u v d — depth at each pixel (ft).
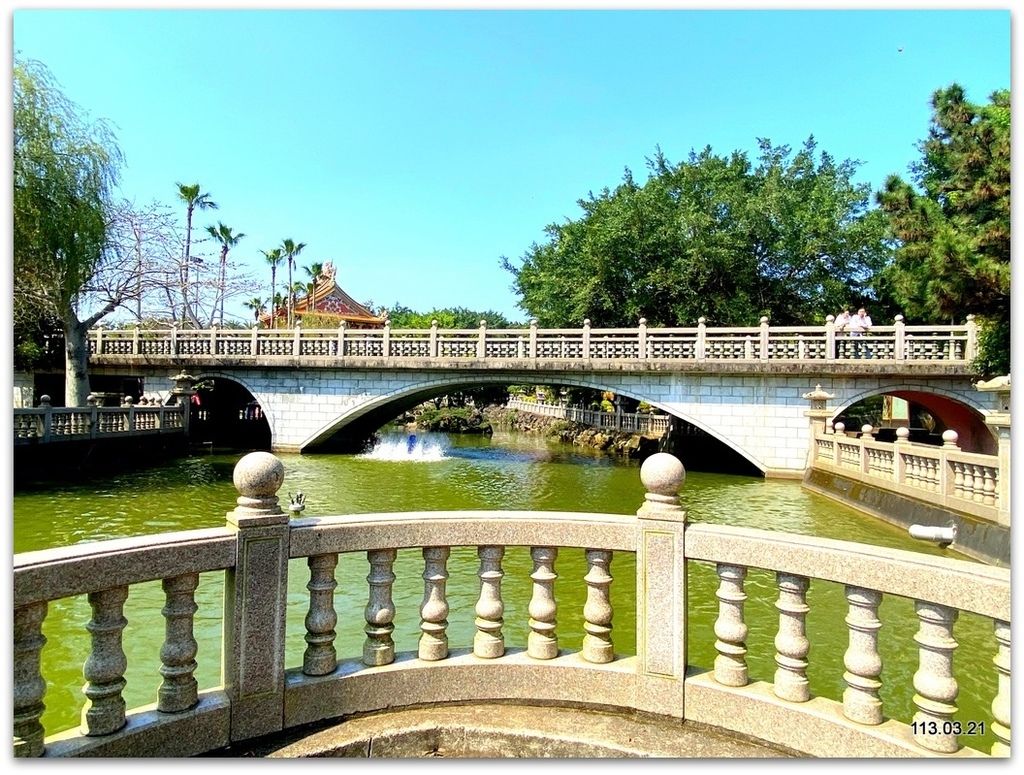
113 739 8.40
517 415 164.25
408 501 49.67
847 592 9.18
